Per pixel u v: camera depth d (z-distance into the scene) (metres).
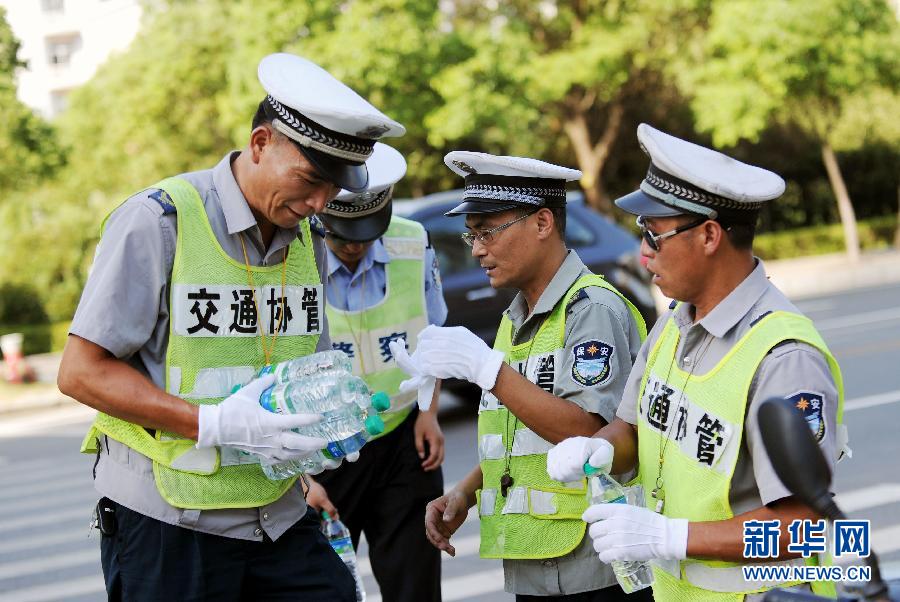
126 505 2.55
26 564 5.98
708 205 2.19
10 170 15.76
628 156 23.64
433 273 3.94
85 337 2.42
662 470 2.33
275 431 2.41
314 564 2.72
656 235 2.26
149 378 2.54
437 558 3.70
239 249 2.59
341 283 3.65
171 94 18.98
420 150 19.09
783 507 2.08
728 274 2.23
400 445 3.66
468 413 8.73
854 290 16.75
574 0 18.86
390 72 15.70
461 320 8.02
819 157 24.02
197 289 2.53
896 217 24.39
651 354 2.43
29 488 8.29
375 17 15.69
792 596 1.79
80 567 5.86
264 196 2.52
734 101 17.59
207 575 2.56
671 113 22.33
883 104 22.36
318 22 15.69
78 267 21.00
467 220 2.82
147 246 2.47
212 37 18.56
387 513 3.66
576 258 2.83
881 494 5.75
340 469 3.61
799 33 17.02
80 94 20.72
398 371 3.67
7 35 15.64
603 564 2.71
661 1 18.02
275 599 2.68
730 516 2.18
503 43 16.92
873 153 24.16
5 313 20.45
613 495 2.41
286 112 2.45
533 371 2.76
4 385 14.27
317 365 2.53
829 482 1.57
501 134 18.38
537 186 2.75
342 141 2.44
